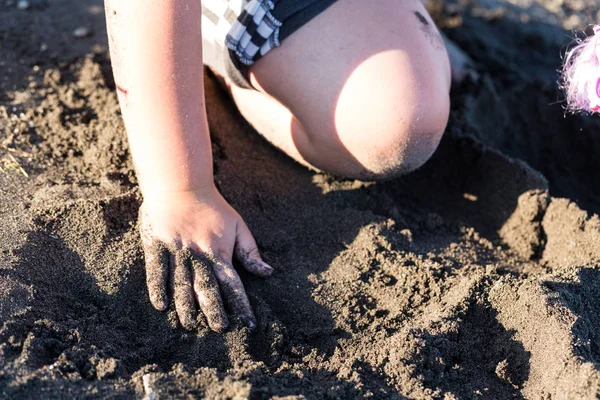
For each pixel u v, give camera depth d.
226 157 2.23
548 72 3.23
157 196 1.76
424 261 1.92
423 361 1.60
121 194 1.96
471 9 3.60
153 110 1.67
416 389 1.54
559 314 1.63
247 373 1.49
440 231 2.20
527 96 2.91
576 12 3.76
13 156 2.12
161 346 1.63
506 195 2.29
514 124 2.84
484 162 2.38
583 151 2.83
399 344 1.62
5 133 2.21
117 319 1.67
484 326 1.70
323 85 1.92
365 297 1.84
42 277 1.71
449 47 2.95
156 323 1.67
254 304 1.76
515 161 2.31
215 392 1.43
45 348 1.51
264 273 1.84
